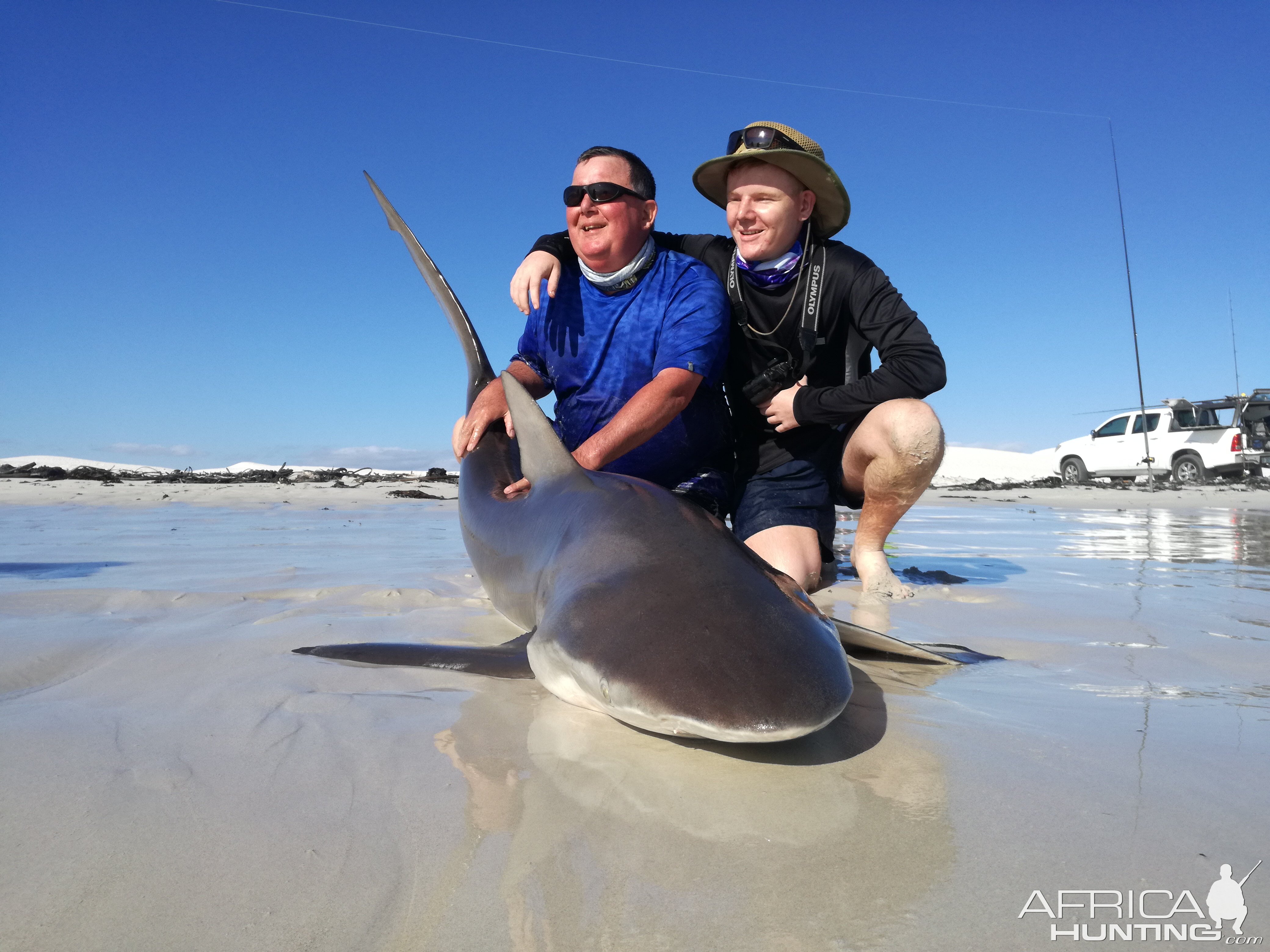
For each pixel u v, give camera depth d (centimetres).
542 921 103
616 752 160
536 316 361
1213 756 160
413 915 104
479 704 189
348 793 139
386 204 450
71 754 155
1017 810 136
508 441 361
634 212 329
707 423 342
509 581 264
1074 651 251
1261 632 279
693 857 119
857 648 247
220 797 137
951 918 104
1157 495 1416
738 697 155
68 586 347
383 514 852
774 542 347
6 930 99
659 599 181
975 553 550
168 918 102
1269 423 1825
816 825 130
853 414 339
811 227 366
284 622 277
